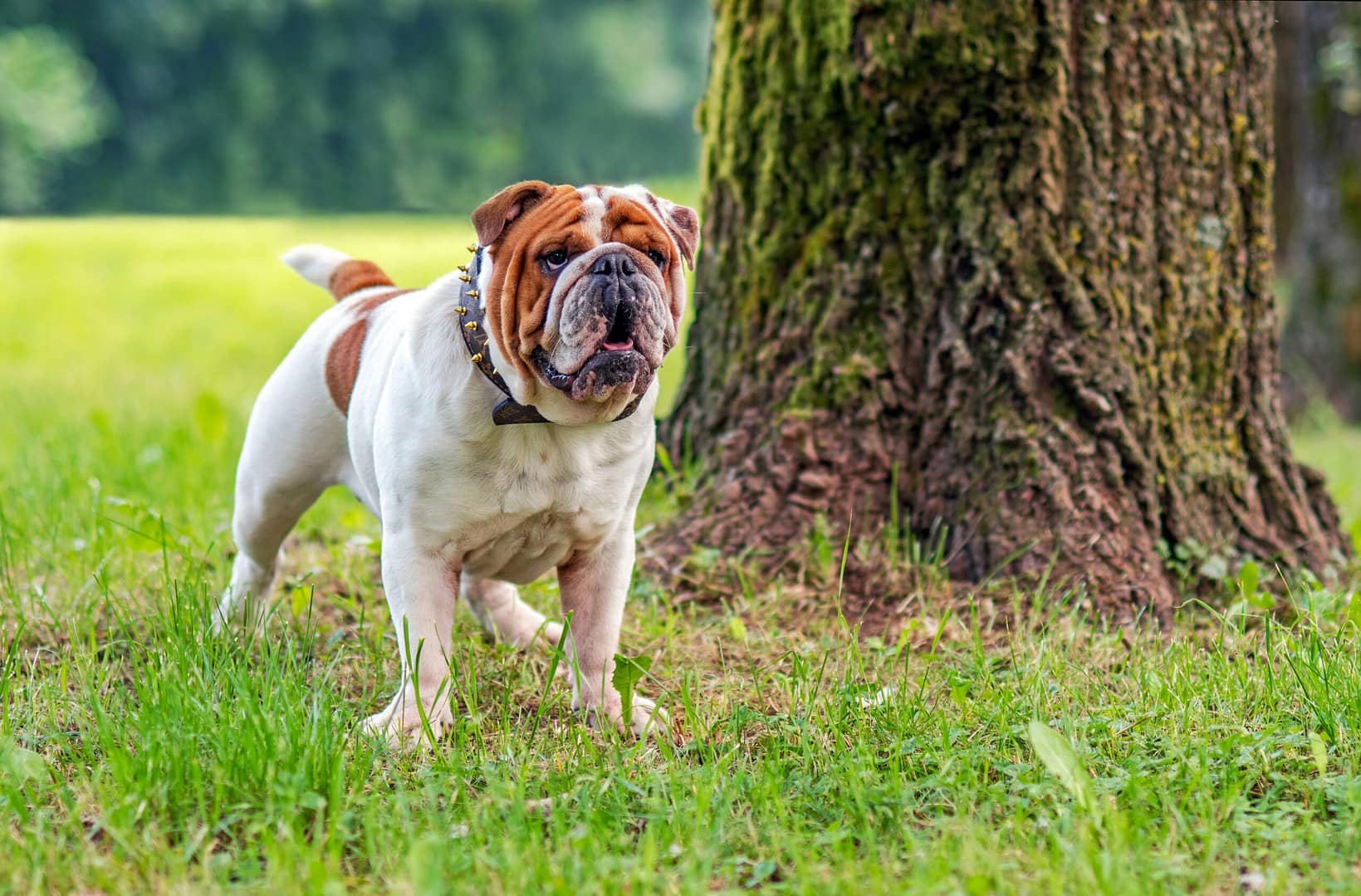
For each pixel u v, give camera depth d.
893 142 8.16
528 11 85.31
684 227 5.91
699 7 94.31
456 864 4.63
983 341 7.98
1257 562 8.16
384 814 5.07
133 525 9.12
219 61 79.06
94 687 6.19
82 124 73.44
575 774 5.46
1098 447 7.88
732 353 8.91
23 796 5.23
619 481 6.09
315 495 7.04
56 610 7.82
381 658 6.84
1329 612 7.34
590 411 5.71
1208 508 8.21
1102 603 7.60
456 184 83.25
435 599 5.98
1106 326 7.88
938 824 5.02
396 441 5.84
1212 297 8.18
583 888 4.46
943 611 7.57
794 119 8.43
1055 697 6.38
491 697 6.61
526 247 5.44
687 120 91.75
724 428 8.88
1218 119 8.12
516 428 5.77
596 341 5.27
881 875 4.57
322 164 81.06
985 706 6.18
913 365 8.25
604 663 6.36
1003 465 7.90
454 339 5.76
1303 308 18.06
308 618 7.08
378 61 82.25
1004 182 7.91
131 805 4.95
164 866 4.70
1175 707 6.04
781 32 8.42
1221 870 4.70
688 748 5.86
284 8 79.56
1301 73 17.83
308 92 80.19
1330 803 5.18
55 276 30.61
